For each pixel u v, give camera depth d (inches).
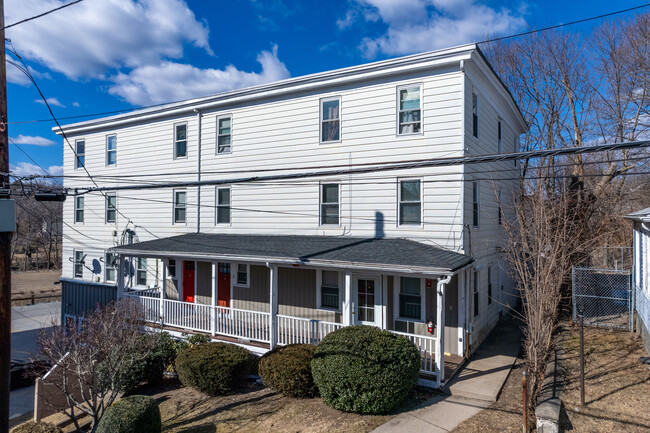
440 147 458.3
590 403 293.6
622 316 534.0
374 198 496.4
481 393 342.0
